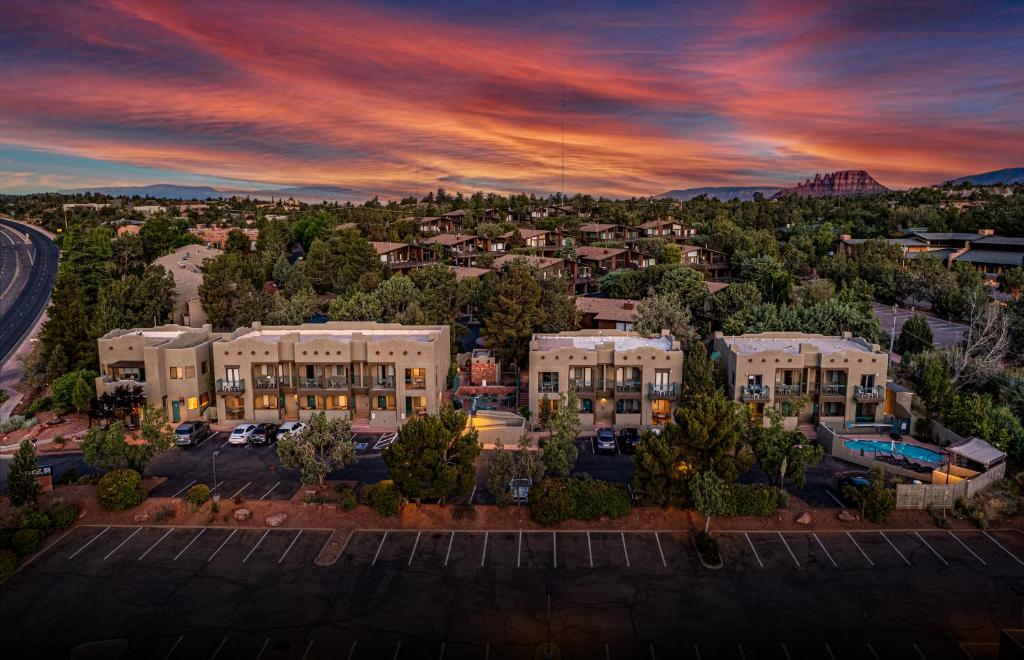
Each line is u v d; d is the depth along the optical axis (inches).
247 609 1470.2
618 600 1508.4
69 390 2704.2
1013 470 2138.3
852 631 1400.1
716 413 1861.5
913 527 1830.7
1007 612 1464.1
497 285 3558.1
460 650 1339.8
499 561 1672.0
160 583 1571.1
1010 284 4490.7
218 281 3607.3
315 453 1991.9
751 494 1844.2
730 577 1601.9
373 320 3390.7
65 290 3036.4
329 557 1684.3
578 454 2155.5
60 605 1482.5
